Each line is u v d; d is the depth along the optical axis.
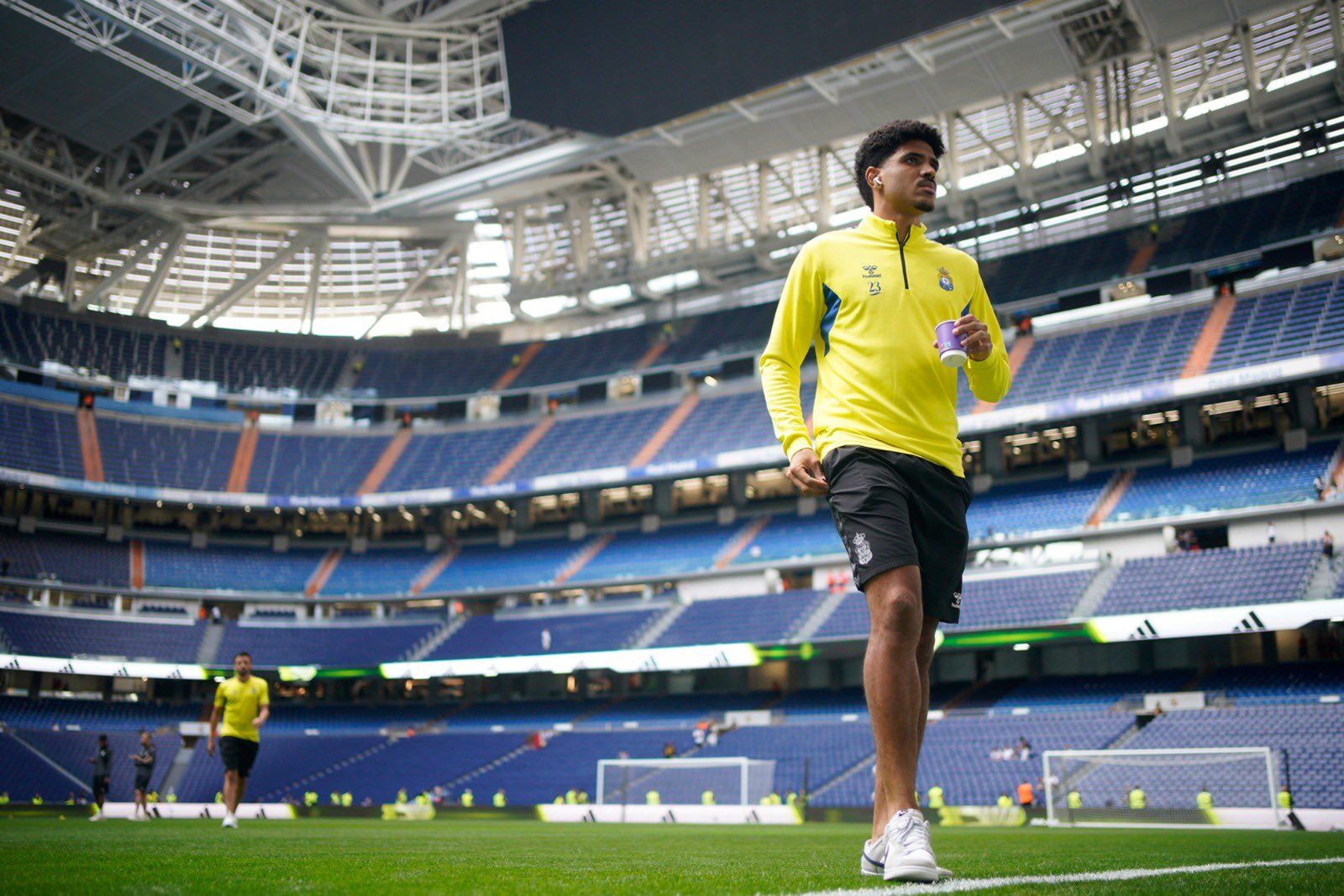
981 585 37.09
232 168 45.94
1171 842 9.69
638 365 53.78
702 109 34.88
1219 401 38.62
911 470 3.38
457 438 55.00
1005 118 43.22
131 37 35.53
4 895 2.55
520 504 52.22
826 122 41.56
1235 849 7.41
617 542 48.47
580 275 52.31
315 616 48.94
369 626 48.22
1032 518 38.50
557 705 44.28
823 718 37.91
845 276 3.63
